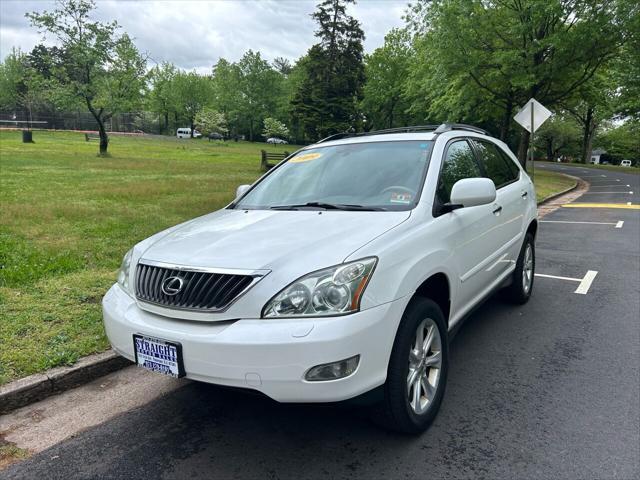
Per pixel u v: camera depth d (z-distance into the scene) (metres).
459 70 22.78
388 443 2.93
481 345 4.40
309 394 2.42
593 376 3.78
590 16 20.86
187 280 2.71
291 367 2.40
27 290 5.21
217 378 2.51
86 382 3.74
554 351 4.26
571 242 9.36
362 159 3.95
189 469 2.73
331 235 2.87
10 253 6.55
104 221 9.03
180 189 14.30
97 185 14.67
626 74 22.88
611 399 3.43
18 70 77.56
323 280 2.51
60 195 12.28
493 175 4.68
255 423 3.18
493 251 4.29
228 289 2.58
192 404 3.44
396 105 55.00
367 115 58.72
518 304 5.50
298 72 86.38
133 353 2.84
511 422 3.14
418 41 25.70
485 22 21.59
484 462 2.74
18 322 4.38
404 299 2.74
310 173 4.07
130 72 30.53
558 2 20.06
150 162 26.58
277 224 3.19
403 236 2.94
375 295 2.58
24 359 3.73
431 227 3.20
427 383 3.11
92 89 29.44
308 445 2.93
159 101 87.94
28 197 11.78
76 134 63.62
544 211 14.55
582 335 4.62
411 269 2.83
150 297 2.83
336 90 54.09
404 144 3.95
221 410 3.35
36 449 2.94
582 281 6.52
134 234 8.03
